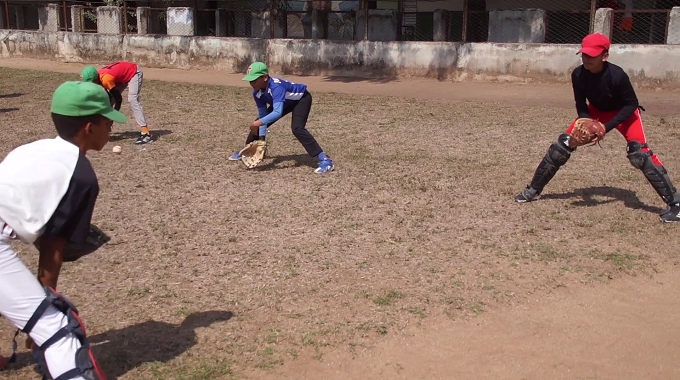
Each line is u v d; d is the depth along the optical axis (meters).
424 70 18.19
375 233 5.97
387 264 5.27
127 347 3.98
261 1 23.20
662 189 6.30
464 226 6.17
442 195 7.14
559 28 17.42
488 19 18.03
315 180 7.73
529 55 16.80
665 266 5.33
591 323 4.42
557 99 14.66
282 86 7.66
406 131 10.90
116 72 9.27
